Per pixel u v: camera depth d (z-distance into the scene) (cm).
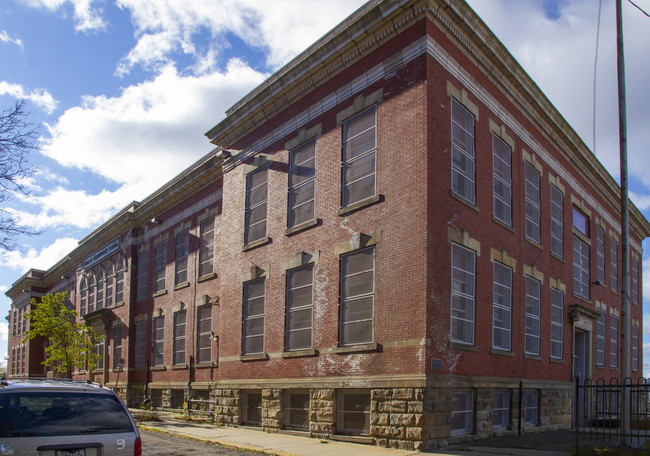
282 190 1975
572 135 2331
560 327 2189
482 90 1775
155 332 2988
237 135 2248
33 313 3300
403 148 1540
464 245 1575
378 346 1495
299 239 1852
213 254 2580
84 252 4053
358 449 1383
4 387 740
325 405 1619
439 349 1420
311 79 1883
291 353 1786
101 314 3444
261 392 1903
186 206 2862
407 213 1496
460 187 1628
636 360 3141
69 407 752
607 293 2798
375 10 1609
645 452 1136
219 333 2405
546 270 2091
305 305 1795
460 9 1583
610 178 2794
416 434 1349
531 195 2086
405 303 1452
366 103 1680
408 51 1575
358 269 1627
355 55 1728
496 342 1708
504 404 1725
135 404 3070
